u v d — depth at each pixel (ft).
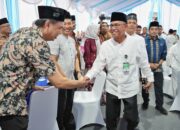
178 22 37.70
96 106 11.41
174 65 14.35
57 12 5.34
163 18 36.99
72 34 11.03
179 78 13.16
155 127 11.35
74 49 9.87
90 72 8.89
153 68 13.26
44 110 6.66
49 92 6.61
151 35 13.34
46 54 5.04
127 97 8.86
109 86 9.00
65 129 10.29
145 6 35.83
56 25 5.38
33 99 6.16
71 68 9.57
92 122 11.43
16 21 18.02
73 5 24.94
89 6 27.27
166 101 15.75
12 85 4.99
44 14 5.29
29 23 18.90
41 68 5.00
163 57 13.43
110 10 30.45
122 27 8.45
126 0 30.99
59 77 5.53
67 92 9.91
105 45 8.89
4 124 5.17
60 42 8.93
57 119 9.53
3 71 5.02
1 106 5.02
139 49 8.93
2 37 12.21
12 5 17.71
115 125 9.44
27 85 5.15
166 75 17.92
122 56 8.66
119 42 8.70
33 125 6.49
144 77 9.31
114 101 9.02
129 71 8.74
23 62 4.97
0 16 17.04
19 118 5.14
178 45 14.02
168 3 36.81
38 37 5.03
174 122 12.00
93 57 13.83
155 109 13.93
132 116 8.96
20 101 5.08
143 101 14.85
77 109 11.06
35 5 19.07
